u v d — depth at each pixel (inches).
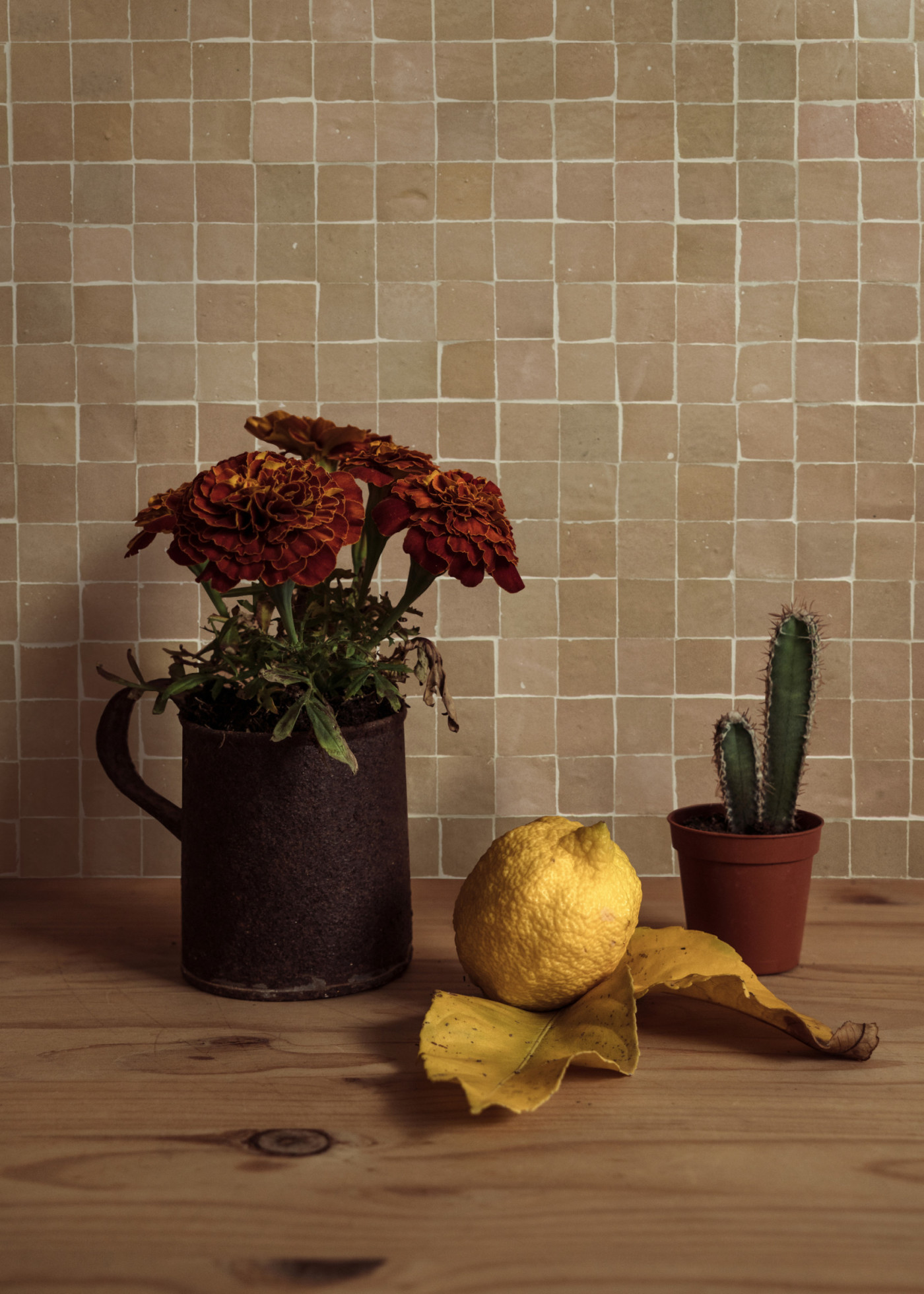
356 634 28.0
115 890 35.7
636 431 35.3
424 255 34.9
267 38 34.4
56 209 34.8
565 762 36.2
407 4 34.3
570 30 34.4
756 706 35.9
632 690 35.9
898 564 35.5
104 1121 21.6
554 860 24.9
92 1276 17.1
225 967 27.1
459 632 35.8
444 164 34.7
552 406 35.3
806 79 34.4
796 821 30.6
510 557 25.7
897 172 34.6
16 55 34.4
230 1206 18.9
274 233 34.9
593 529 35.5
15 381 35.3
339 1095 22.6
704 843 28.5
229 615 28.7
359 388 35.3
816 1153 20.6
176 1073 23.6
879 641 35.7
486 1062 22.5
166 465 35.5
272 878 26.5
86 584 35.8
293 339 35.2
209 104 34.6
